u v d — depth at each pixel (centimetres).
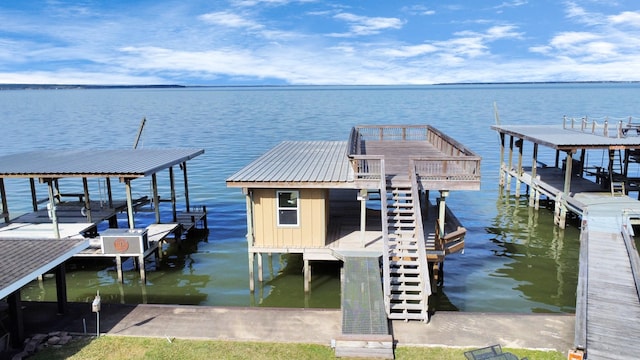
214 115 8019
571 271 1719
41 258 1075
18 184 3288
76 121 7075
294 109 9306
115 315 1191
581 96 13812
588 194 2158
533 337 1066
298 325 1132
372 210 1894
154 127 6069
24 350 1028
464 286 1591
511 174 2822
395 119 6694
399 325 1124
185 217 2145
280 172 1552
